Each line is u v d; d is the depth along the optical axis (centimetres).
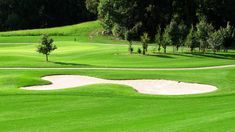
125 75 7756
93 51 13625
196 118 3422
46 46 10569
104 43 17100
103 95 5159
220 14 19000
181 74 8006
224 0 18825
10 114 3947
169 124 3206
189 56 12131
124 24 19062
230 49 15612
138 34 18588
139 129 3089
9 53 12375
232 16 19112
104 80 7469
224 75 7888
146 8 19062
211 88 6569
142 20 19025
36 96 5028
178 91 6281
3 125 3425
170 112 3897
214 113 3666
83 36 19850
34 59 10831
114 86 5981
